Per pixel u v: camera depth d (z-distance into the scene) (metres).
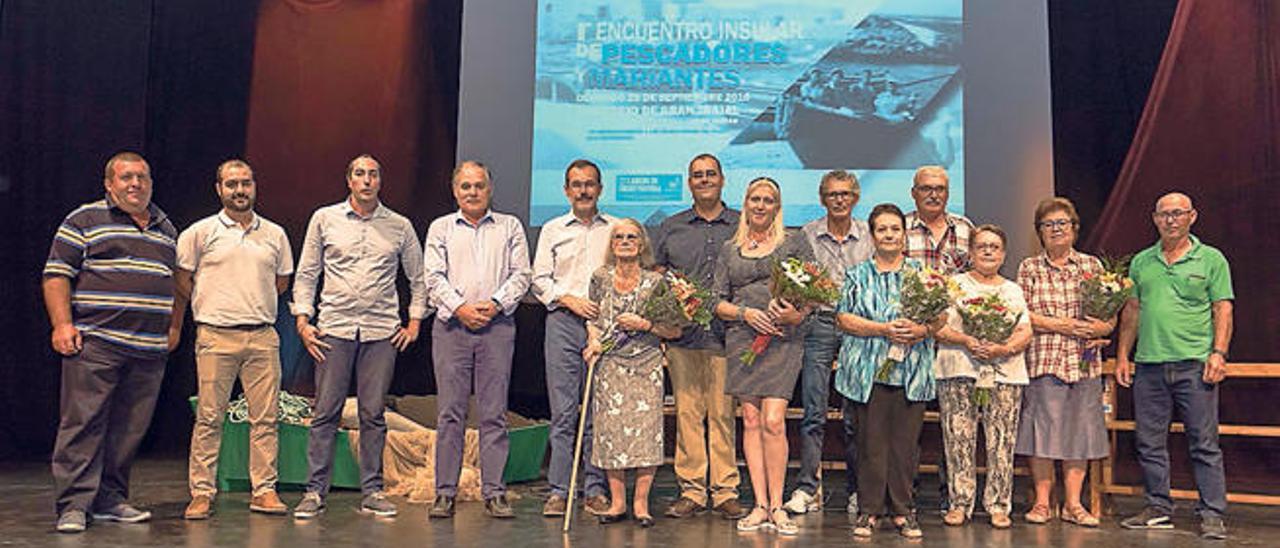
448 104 6.75
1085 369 4.42
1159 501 4.47
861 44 6.48
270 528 4.11
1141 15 6.08
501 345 4.41
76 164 6.73
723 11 6.58
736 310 4.12
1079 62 6.18
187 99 6.90
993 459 4.39
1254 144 5.82
